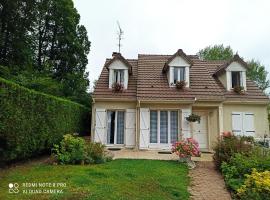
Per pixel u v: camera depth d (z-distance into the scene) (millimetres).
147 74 18859
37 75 20922
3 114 7922
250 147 10898
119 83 17938
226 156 10570
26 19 23750
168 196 7301
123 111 17703
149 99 16516
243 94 18297
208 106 17312
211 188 8617
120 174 8766
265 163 8875
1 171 8414
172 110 17047
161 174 9414
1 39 21547
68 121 14727
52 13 29312
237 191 7676
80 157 10445
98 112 17375
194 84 18000
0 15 21734
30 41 25094
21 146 9180
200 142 17609
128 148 16938
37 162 10602
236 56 19062
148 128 16703
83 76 29656
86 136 20078
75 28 30312
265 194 6566
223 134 12820
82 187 7012
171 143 16672
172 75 17891
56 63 29250
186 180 9195
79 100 24938
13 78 18109
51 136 11961
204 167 11453
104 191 6816
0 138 8203
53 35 29688
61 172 8547
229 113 17828
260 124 17797
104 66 19938
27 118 9562
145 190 7402
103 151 11828
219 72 19703
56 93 20125
